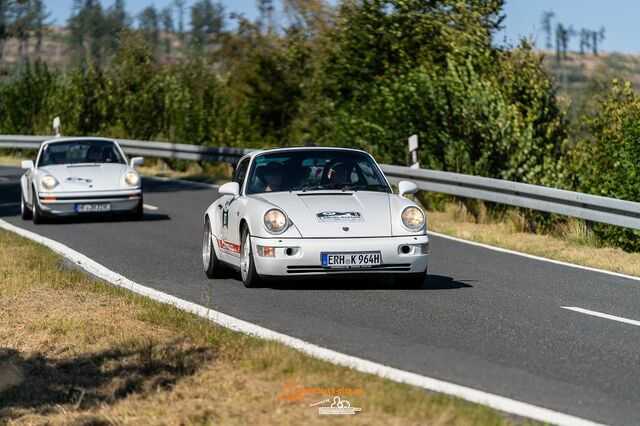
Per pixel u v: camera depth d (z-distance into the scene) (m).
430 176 27.28
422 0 35.62
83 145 27.70
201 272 17.45
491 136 28.11
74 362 10.56
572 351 11.08
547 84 30.17
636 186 22.38
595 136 24.92
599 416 8.54
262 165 16.16
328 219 14.70
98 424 8.48
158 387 9.16
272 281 15.88
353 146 32.78
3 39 83.81
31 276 15.88
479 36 33.12
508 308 13.81
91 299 13.88
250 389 8.99
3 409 9.25
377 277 16.42
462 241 22.34
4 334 12.03
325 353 10.57
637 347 11.40
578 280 16.97
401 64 34.56
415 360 10.44
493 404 8.72
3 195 35.06
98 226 25.23
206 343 10.84
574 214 22.12
